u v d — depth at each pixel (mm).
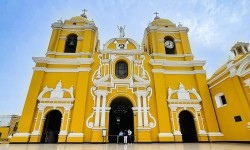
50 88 16984
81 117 15508
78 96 16422
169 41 21656
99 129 14961
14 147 11016
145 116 15828
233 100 14555
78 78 17391
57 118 18141
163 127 15641
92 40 20938
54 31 20781
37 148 10445
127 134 15711
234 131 14320
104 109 15859
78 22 22297
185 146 11570
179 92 17469
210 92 17719
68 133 15156
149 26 21875
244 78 13711
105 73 18062
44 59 18156
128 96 16891
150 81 18125
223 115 15680
